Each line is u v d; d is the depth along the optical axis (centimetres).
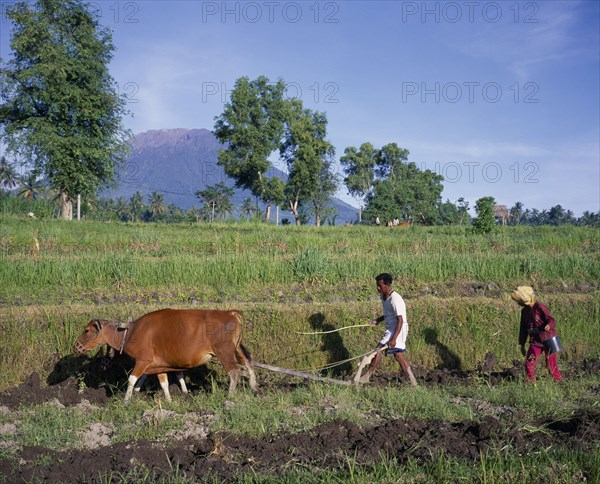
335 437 682
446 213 6744
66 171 3547
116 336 901
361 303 1198
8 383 1027
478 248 1998
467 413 770
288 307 1166
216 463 617
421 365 1141
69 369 1054
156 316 879
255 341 1123
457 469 586
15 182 8125
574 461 602
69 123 3612
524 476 570
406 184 6397
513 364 1157
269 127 5378
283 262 1511
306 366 1120
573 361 1188
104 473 599
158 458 636
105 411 807
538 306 966
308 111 6134
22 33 3481
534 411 781
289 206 6331
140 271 1402
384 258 1577
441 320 1186
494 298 1295
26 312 1084
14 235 1922
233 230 2531
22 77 3416
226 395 873
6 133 3506
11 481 575
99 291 1345
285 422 748
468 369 1152
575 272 1574
